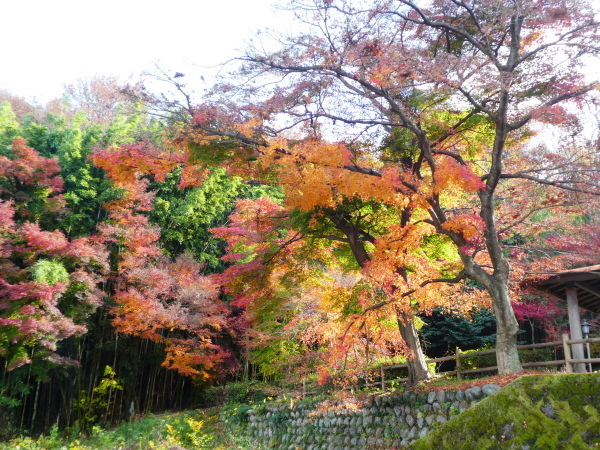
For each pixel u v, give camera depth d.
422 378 11.60
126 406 19.02
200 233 21.66
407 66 8.81
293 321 13.34
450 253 13.41
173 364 17.33
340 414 12.29
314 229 12.44
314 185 9.37
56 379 18.27
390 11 9.70
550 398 3.71
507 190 12.58
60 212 17.58
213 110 10.00
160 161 11.13
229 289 14.00
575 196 10.88
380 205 12.10
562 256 12.00
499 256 9.98
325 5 9.40
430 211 10.91
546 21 9.00
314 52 9.68
